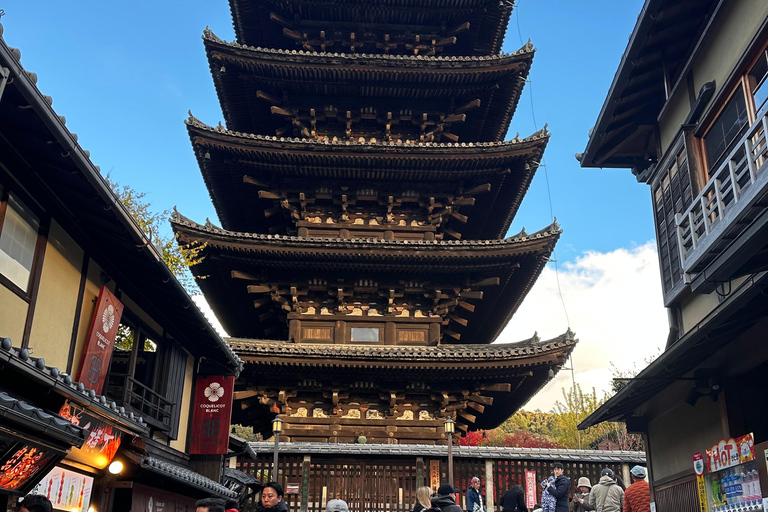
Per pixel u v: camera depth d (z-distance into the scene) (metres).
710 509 16.03
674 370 16.36
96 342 14.40
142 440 14.83
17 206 11.92
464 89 35.84
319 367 29.69
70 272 13.84
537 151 32.91
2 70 8.89
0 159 11.25
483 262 32.31
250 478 24.16
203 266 32.88
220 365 21.73
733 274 13.33
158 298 17.25
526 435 78.06
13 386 11.10
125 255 14.98
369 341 32.81
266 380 30.89
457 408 31.36
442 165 33.50
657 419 20.88
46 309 12.94
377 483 26.14
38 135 10.96
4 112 10.59
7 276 11.70
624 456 26.61
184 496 20.36
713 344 15.09
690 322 17.92
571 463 26.47
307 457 26.25
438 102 37.00
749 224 12.09
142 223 28.75
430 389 31.30
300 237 31.19
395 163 33.31
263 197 34.03
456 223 37.56
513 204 37.12
